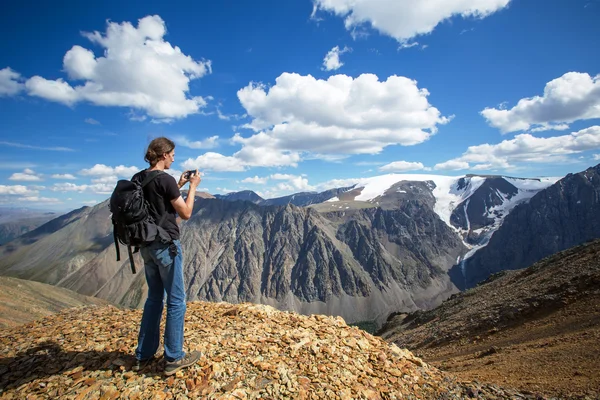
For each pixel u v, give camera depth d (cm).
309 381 256
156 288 256
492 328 1391
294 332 336
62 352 277
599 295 1184
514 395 314
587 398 378
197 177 262
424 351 1527
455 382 319
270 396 232
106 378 236
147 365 251
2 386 231
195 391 225
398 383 287
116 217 221
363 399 252
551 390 442
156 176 230
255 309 407
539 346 895
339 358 298
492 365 813
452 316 2042
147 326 251
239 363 263
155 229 225
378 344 351
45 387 227
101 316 392
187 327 338
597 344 696
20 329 346
